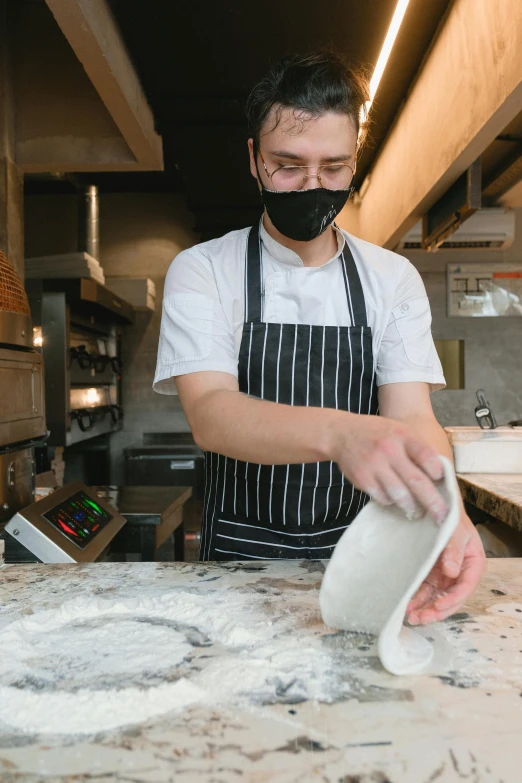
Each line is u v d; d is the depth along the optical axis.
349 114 1.14
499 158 3.77
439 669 0.71
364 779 0.51
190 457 5.32
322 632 0.81
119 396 5.93
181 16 2.52
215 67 2.92
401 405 1.36
